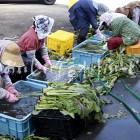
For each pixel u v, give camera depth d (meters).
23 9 9.41
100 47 5.06
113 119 3.50
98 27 5.46
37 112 3.03
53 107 3.03
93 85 4.07
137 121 3.48
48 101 3.10
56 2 11.01
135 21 6.02
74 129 3.09
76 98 3.14
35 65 4.07
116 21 5.19
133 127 3.38
